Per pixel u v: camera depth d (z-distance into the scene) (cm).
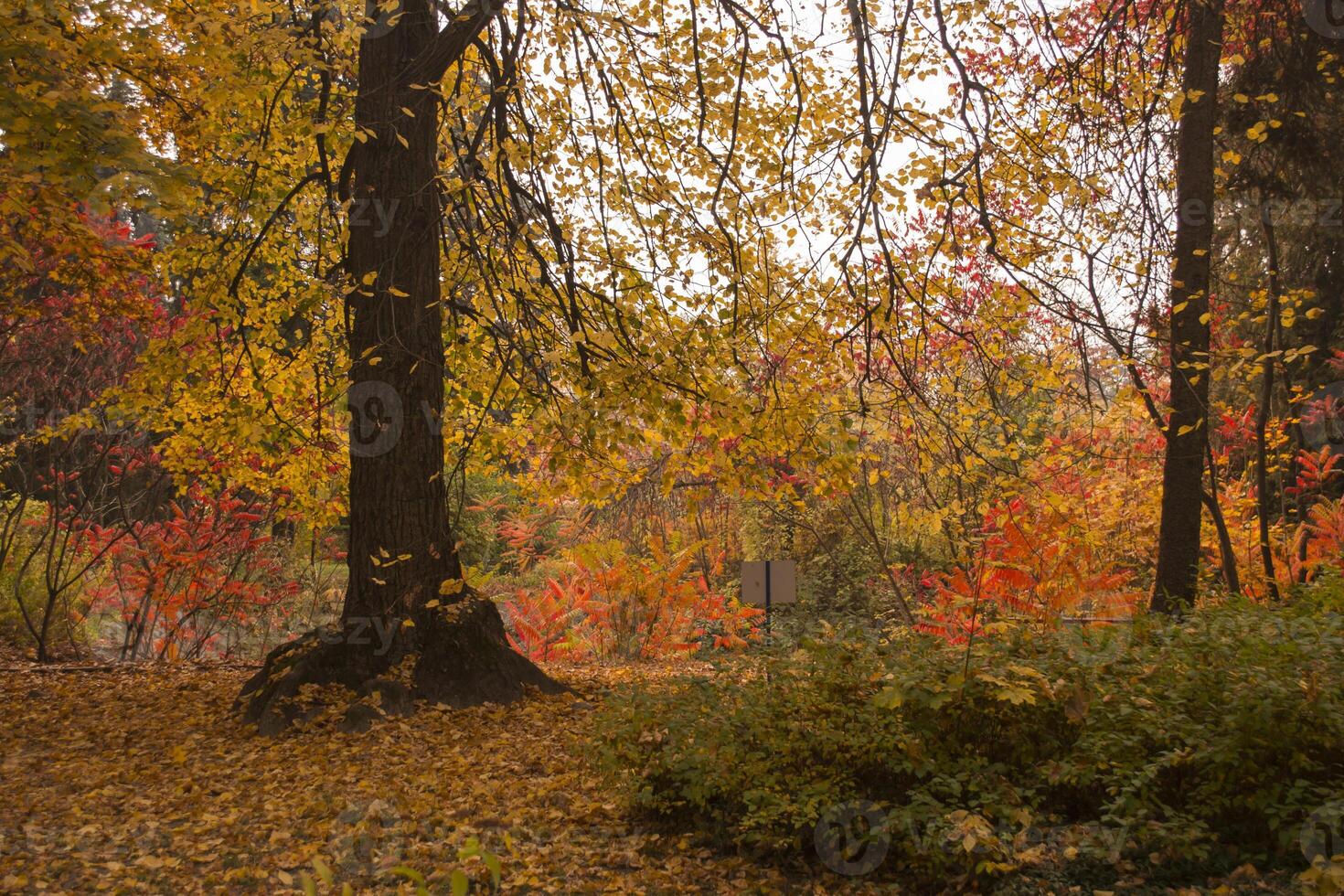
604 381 678
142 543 1211
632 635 1238
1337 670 388
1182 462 766
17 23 629
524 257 853
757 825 438
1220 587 888
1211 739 379
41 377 1212
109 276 920
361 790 564
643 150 851
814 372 784
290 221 1005
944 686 427
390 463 797
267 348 957
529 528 1720
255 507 1309
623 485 816
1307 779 375
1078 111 699
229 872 429
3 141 605
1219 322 917
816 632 532
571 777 567
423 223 814
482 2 784
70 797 561
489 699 775
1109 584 912
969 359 887
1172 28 714
